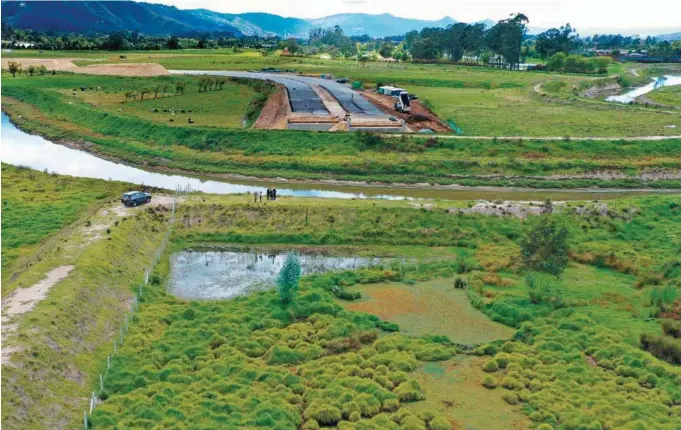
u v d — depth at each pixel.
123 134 119.12
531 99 172.88
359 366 45.31
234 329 49.28
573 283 60.78
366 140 108.62
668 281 59.91
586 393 42.28
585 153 107.44
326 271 63.88
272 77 195.25
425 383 43.91
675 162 104.00
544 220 66.94
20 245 64.12
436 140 108.81
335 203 77.88
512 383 43.44
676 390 42.62
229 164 104.00
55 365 40.94
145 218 70.69
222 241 70.38
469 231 73.19
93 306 49.41
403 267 64.19
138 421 37.53
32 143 119.62
